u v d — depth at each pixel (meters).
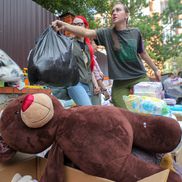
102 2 14.00
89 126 1.92
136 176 1.79
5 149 2.13
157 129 2.20
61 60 2.66
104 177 1.83
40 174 2.31
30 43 6.76
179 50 30.19
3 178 2.11
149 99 2.69
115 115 1.99
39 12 7.24
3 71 2.84
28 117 1.97
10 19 6.04
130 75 3.54
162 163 2.36
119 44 3.51
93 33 3.53
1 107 3.06
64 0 11.72
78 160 1.88
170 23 30.92
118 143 1.88
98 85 4.66
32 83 2.71
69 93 3.76
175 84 5.57
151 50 28.44
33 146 2.02
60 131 1.98
